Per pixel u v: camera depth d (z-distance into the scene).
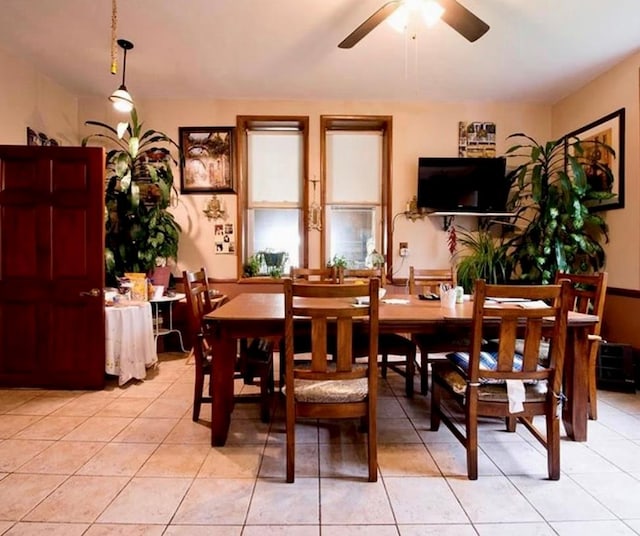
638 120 3.29
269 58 3.42
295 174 4.61
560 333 1.81
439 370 2.24
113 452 2.09
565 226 3.68
